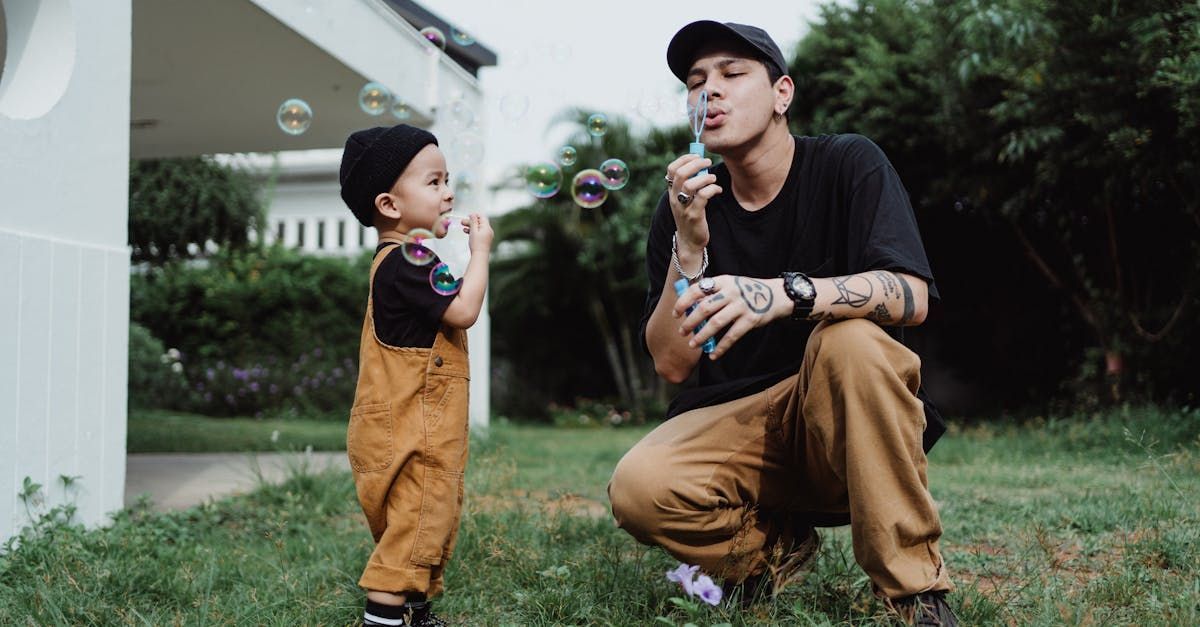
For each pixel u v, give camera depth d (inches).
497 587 76.4
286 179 599.5
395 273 63.9
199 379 407.8
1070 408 239.0
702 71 65.8
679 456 65.5
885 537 56.8
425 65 203.8
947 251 289.6
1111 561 79.5
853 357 57.2
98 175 101.3
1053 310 275.3
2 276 86.0
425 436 62.9
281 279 418.9
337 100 199.6
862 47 276.7
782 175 67.6
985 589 72.6
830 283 58.0
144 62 176.6
